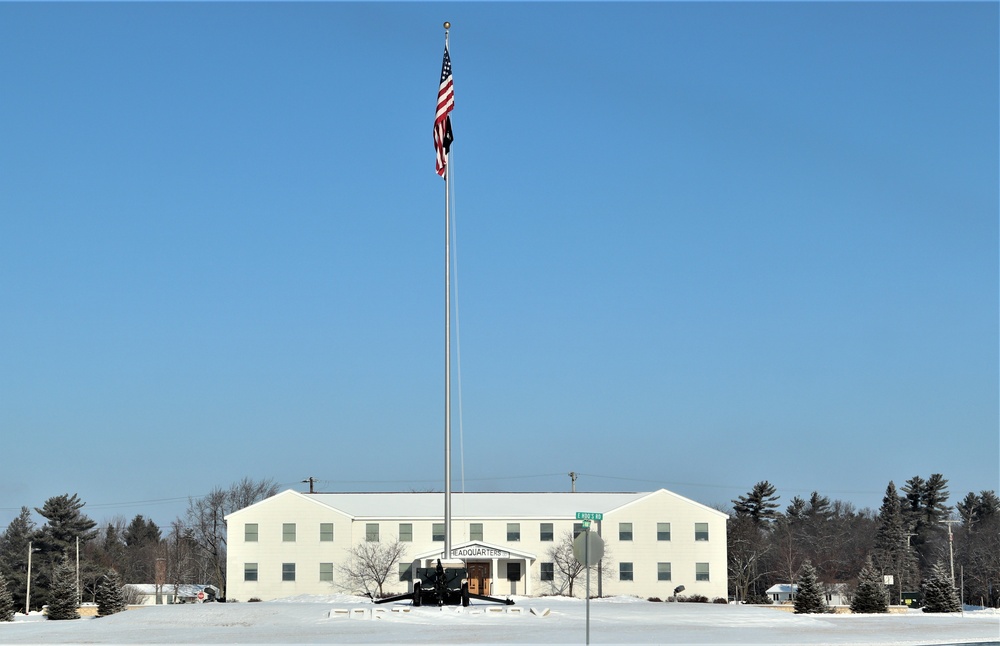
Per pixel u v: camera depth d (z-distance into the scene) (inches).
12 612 2603.3
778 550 4985.2
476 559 3314.5
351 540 3420.3
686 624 1646.2
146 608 2073.1
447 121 1903.3
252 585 3403.1
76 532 4495.6
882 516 5964.6
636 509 3494.1
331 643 1334.9
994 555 4493.1
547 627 1540.4
